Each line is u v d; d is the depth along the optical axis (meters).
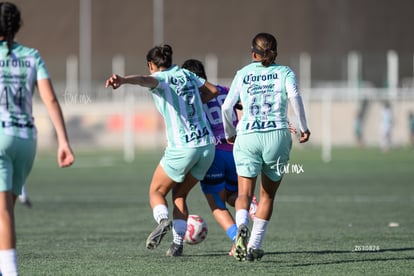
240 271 23.97
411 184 60.91
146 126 118.06
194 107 25.86
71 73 142.00
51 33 153.88
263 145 24.48
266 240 32.09
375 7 156.12
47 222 39.25
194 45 155.75
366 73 131.50
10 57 18.98
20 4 155.00
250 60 136.75
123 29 155.50
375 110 117.88
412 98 111.56
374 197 51.44
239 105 27.39
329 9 155.75
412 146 113.31
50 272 24.06
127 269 24.53
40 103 117.88
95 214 42.75
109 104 119.12
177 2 156.88
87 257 27.36
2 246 18.75
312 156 95.94
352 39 155.00
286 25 155.62
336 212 43.16
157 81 25.22
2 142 18.62
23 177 19.41
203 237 28.75
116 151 109.31
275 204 47.81
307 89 118.50
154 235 24.48
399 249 28.95
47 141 116.25
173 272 23.86
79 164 85.75
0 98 18.80
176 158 25.61
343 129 118.62
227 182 28.42
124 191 56.59
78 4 154.38
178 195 27.25
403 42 156.12
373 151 106.06
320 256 27.25
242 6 156.62
